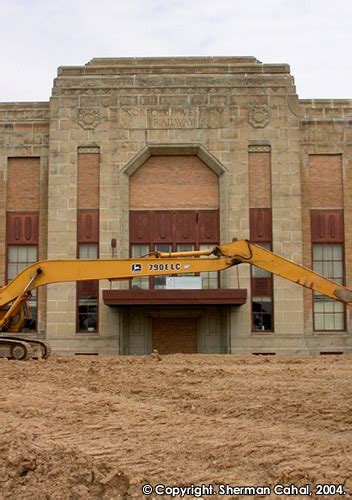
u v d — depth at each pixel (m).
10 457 11.11
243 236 38.94
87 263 26.86
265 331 38.41
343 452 10.97
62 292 38.56
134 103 39.66
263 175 39.47
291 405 15.41
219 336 39.16
